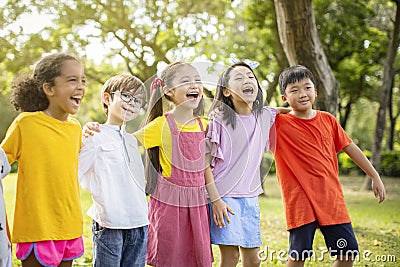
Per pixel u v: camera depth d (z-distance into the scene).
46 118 3.01
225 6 12.58
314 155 3.72
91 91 14.10
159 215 3.32
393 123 20.64
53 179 2.94
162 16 12.56
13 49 11.57
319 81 6.82
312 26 6.71
